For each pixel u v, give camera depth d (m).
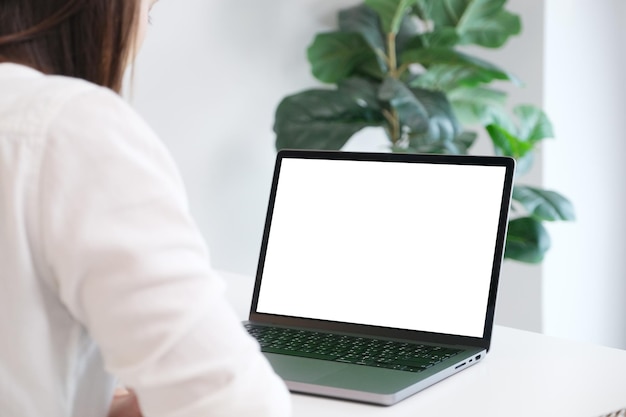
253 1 3.01
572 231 3.42
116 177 0.61
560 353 1.21
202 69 2.90
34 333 0.65
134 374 0.62
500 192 1.24
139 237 0.61
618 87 3.55
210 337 0.63
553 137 2.99
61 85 0.65
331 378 1.04
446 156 1.29
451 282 1.23
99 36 0.73
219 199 2.99
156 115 2.80
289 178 1.38
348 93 2.95
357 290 1.29
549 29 3.26
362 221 1.32
